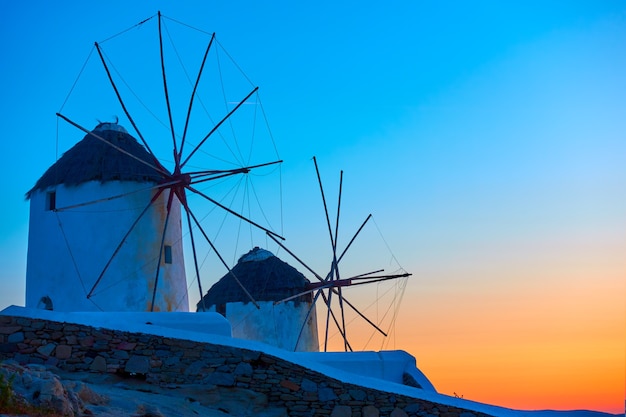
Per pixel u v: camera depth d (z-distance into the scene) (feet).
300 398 61.31
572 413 65.72
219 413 58.39
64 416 44.73
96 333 61.11
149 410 51.57
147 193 80.18
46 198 80.43
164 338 61.57
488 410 63.52
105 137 81.20
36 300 78.89
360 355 71.77
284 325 102.47
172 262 81.76
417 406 62.34
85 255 77.41
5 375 48.34
